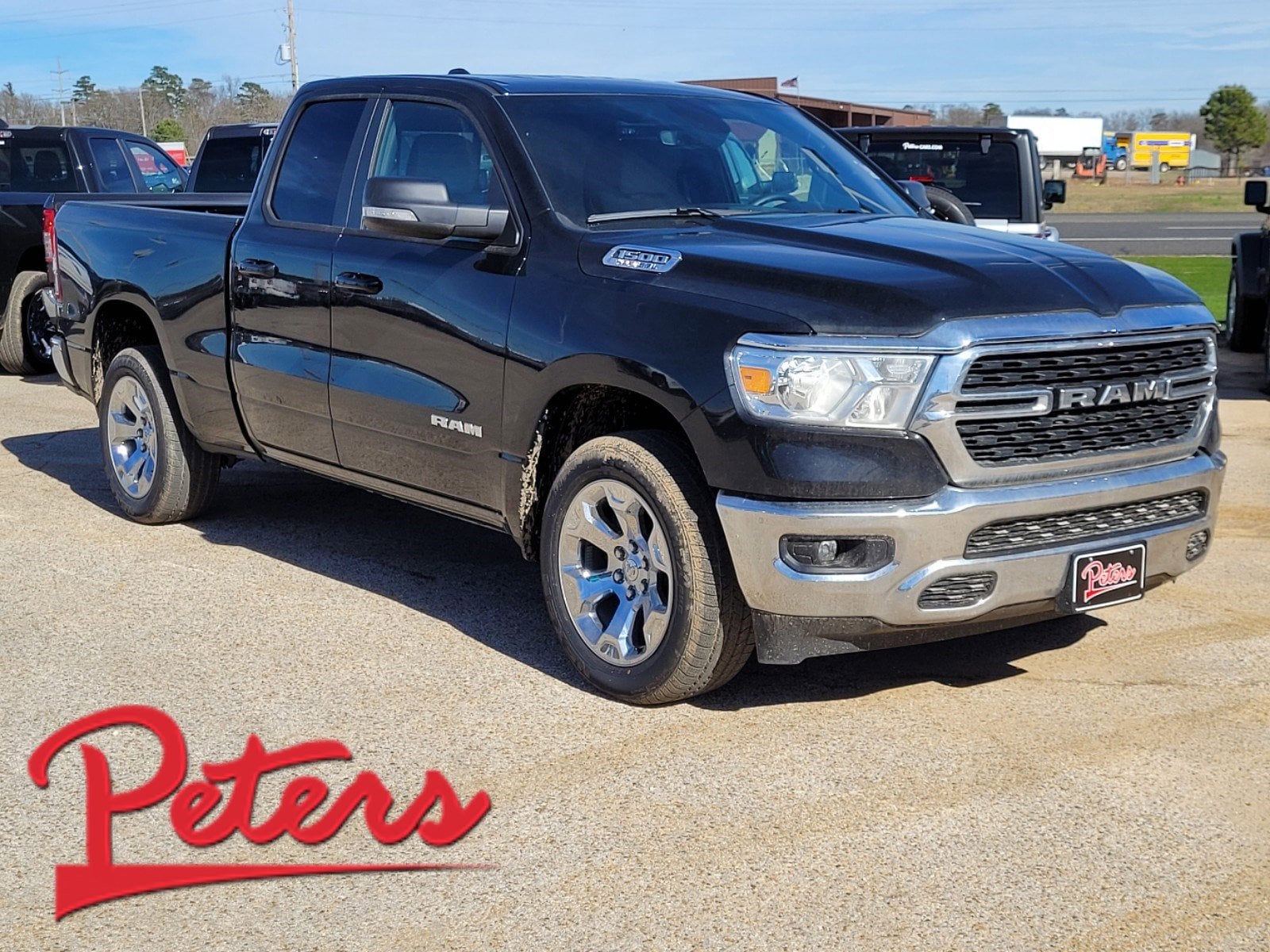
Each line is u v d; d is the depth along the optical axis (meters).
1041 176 11.17
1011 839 3.38
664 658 4.05
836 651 3.88
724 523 3.82
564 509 4.33
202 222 6.00
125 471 6.46
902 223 4.74
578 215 4.55
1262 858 3.28
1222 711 4.18
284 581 5.56
